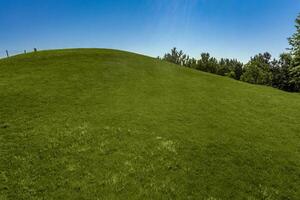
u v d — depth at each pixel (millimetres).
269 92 42031
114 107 26969
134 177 15734
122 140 20078
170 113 26672
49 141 19125
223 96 35531
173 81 40938
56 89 31125
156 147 19375
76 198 13766
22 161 16469
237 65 151000
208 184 15789
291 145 22344
